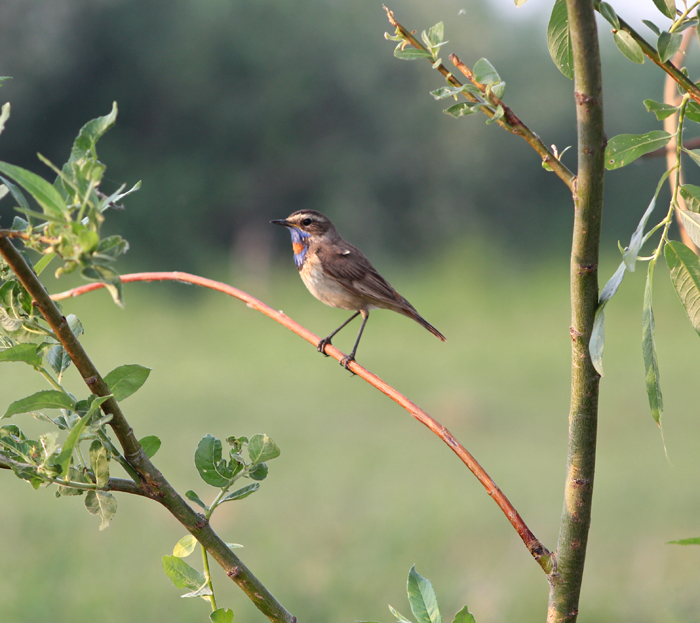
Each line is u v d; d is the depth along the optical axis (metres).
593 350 2.03
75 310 27.12
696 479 12.26
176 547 2.10
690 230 2.16
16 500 11.45
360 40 42.00
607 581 8.58
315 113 41.19
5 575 8.72
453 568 9.09
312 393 19.91
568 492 2.13
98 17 36.00
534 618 7.73
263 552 9.66
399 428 16.52
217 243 39.56
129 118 37.75
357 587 8.57
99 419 1.99
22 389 17.64
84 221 1.71
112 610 8.02
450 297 31.72
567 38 2.48
